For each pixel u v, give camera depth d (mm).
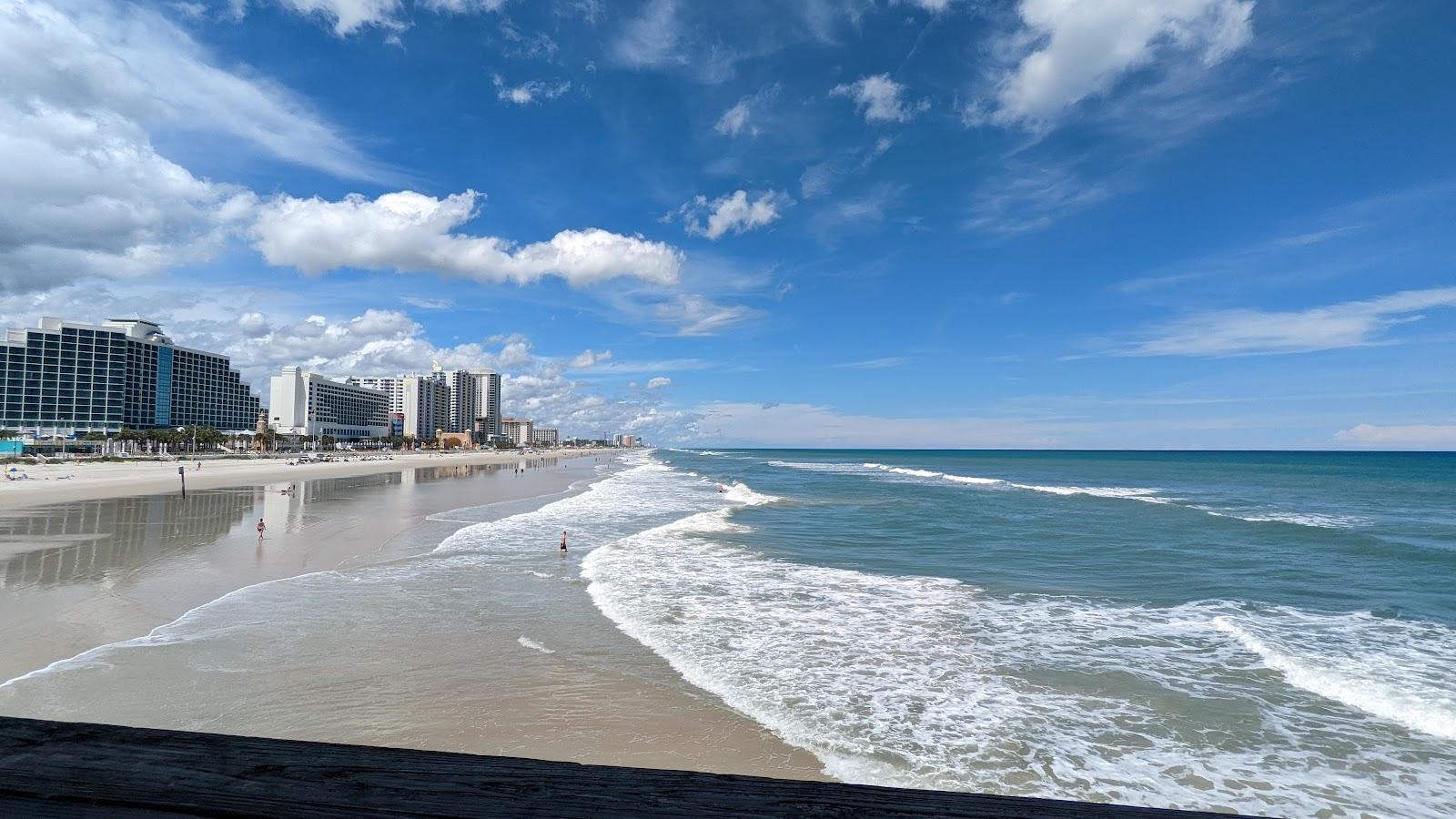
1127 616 13750
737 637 12211
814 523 29094
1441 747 8078
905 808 1222
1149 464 114312
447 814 1207
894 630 12711
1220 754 7930
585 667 10617
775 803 1237
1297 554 21328
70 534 24031
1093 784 7316
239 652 11086
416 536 24250
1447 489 53125
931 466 105750
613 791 1269
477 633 12250
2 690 9414
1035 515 32562
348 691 9578
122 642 11516
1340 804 6922
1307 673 10367
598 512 33688
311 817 1195
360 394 189375
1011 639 12188
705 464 117750
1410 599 15453
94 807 1220
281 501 37750
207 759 1365
